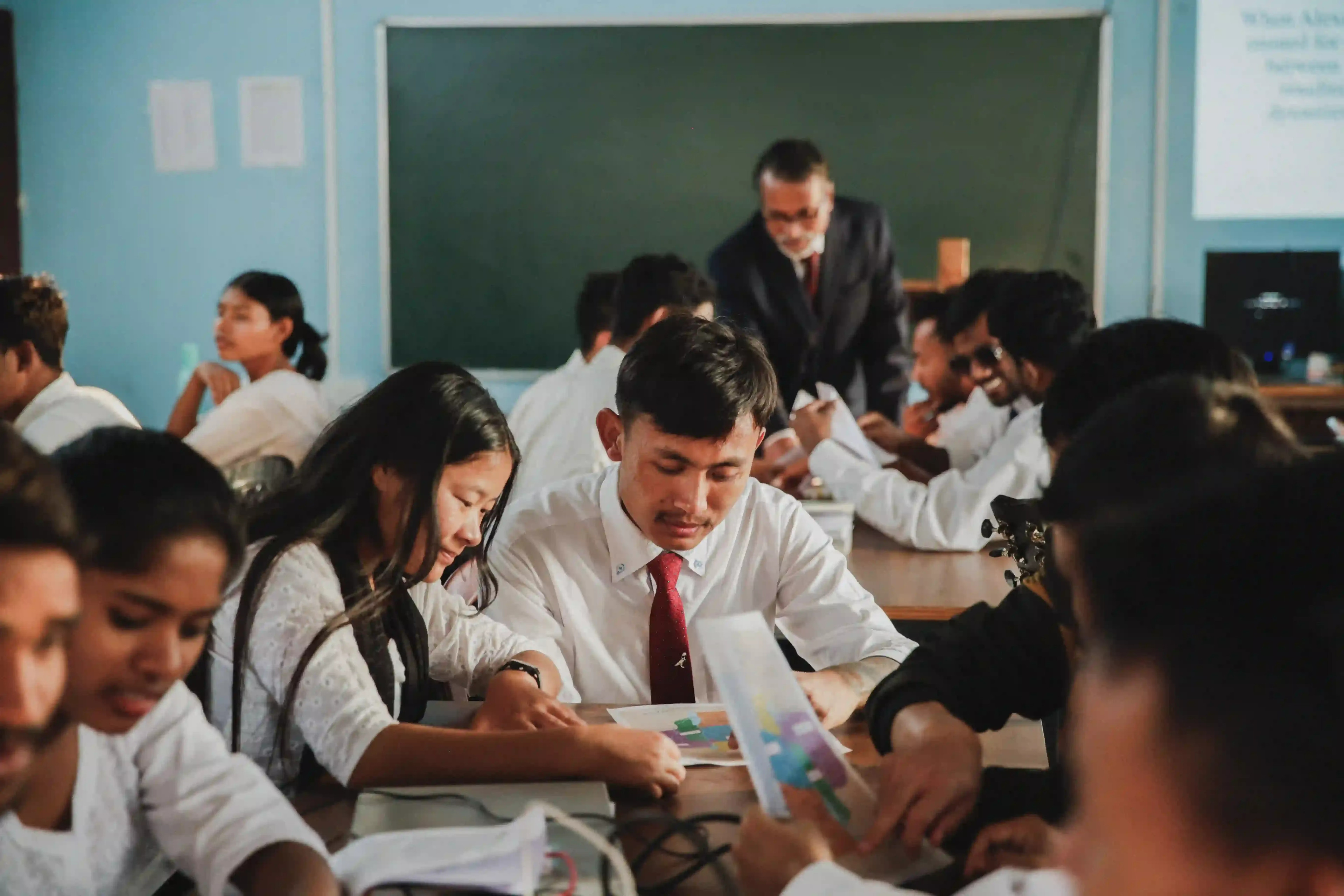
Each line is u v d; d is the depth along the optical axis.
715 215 4.40
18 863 0.87
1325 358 4.06
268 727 1.25
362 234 4.52
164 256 4.58
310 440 3.39
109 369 4.64
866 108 4.31
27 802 0.87
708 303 2.95
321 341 3.76
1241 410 0.81
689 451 1.46
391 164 4.48
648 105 4.38
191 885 1.20
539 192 4.45
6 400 2.51
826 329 4.20
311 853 0.91
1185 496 0.44
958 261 4.20
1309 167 4.20
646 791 1.14
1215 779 0.38
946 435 3.49
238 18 4.48
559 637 1.68
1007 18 4.23
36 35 4.53
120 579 0.78
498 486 1.33
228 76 4.50
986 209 4.31
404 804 1.08
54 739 0.80
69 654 0.64
